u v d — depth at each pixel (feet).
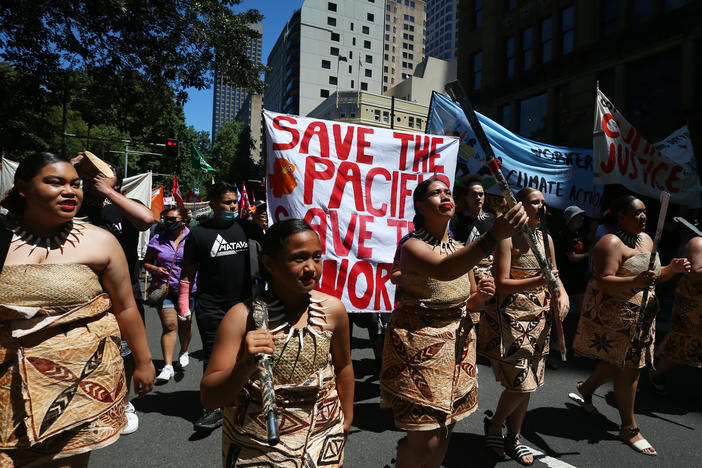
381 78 329.72
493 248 5.56
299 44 302.86
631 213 9.98
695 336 12.50
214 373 4.72
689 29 39.42
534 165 26.02
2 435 4.84
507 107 60.80
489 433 9.73
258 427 4.73
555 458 9.52
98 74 34.71
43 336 5.02
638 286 9.48
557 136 53.36
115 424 5.52
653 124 42.68
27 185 5.01
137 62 34.73
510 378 8.99
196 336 20.74
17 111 35.86
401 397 6.93
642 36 43.37
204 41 34.30
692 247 11.91
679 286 12.96
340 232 12.09
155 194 31.71
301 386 4.81
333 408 5.10
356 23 319.06
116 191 9.02
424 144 13.07
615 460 9.45
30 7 28.43
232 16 35.06
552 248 9.47
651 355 10.07
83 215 9.05
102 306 5.51
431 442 6.95
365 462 9.29
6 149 39.86
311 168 11.93
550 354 17.83
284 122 11.85
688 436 10.69
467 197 12.85
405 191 12.83
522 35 58.54
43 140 51.47
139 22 31.81
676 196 24.90
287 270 4.73
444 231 7.36
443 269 6.06
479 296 7.21
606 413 12.06
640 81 44.39
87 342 5.24
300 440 4.79
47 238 5.23
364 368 15.81
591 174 27.32
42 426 4.87
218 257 11.36
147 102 37.78
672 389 14.05
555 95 53.62
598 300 10.37
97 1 29.40
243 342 4.84
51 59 32.58
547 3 54.13
